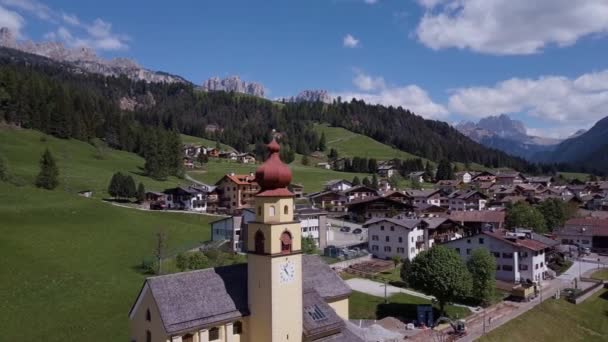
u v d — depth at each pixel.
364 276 99.50
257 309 48.16
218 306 47.22
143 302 46.41
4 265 80.50
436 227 123.94
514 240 103.00
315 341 50.41
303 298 53.19
